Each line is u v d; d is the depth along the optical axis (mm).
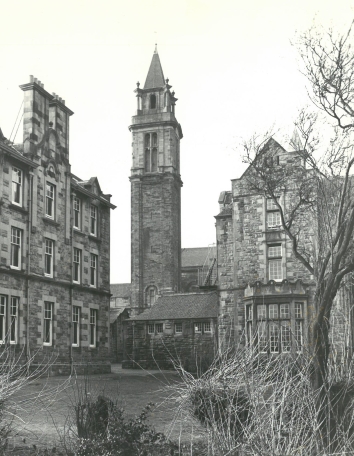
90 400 9906
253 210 37281
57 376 32406
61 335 34656
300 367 8625
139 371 43125
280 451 6602
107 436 8258
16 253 31219
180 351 46719
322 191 13867
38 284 32531
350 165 12336
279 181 18516
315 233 16891
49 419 13055
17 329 30438
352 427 7887
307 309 34594
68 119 37469
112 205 42500
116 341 70875
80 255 38156
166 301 51094
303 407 7180
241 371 8422
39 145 33594
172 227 76062
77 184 37844
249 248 37000
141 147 78812
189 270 86000
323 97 13406
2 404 10086
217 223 39344
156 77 82625
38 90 34219
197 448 8359
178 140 82750
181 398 8828
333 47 13383
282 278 35812
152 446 8359
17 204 31594
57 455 9195
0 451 9148
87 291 38438
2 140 30953
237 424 7777
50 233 34312
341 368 9906
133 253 76250
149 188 77625
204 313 47344
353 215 11344
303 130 17109
